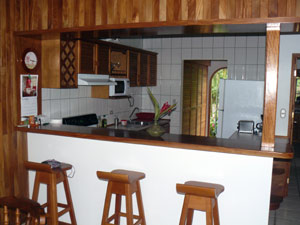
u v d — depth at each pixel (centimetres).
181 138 290
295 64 495
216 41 568
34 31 312
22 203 171
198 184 254
